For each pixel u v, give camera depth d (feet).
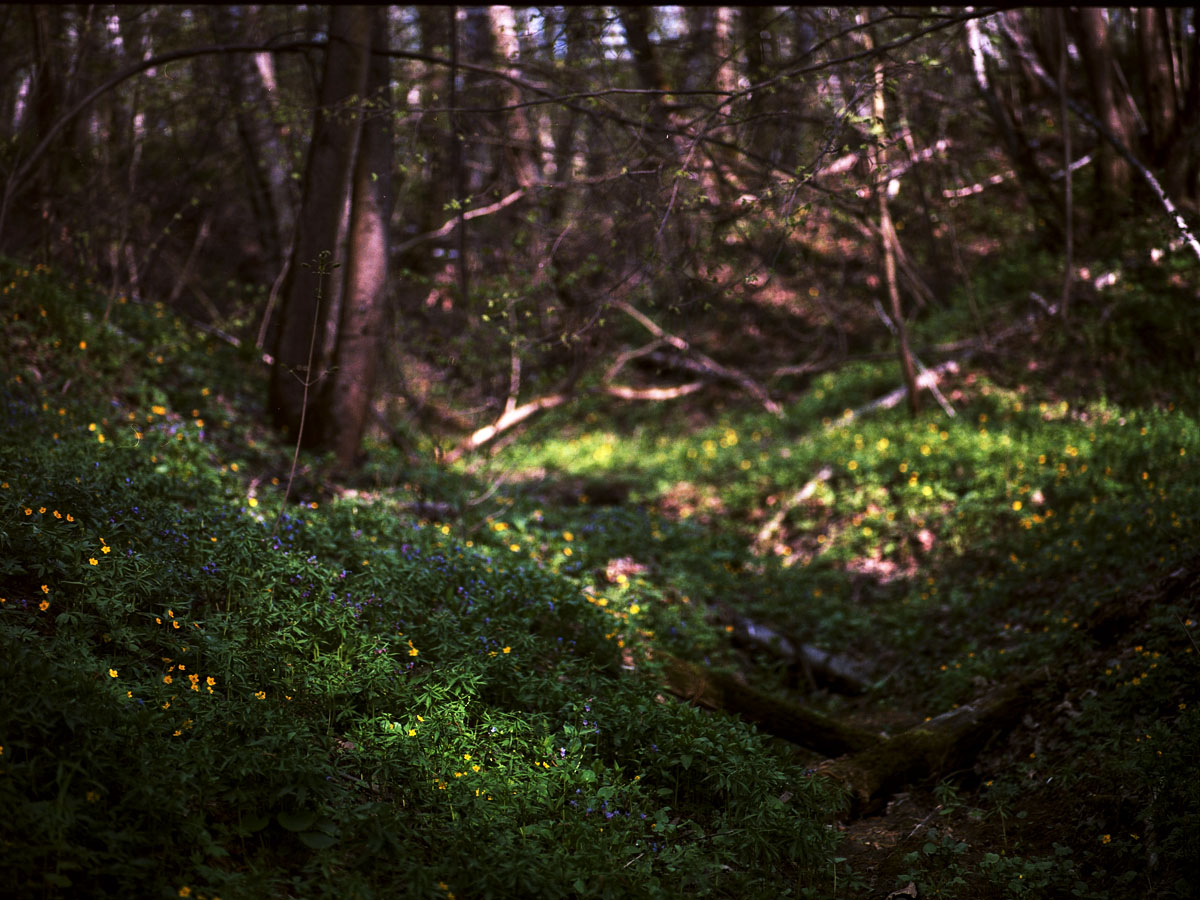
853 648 28.17
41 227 37.27
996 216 53.16
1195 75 42.09
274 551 19.12
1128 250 43.78
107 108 46.09
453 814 13.25
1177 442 29.76
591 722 16.89
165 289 52.03
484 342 39.55
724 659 27.20
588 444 49.65
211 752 12.50
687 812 16.10
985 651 23.53
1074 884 14.25
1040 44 46.42
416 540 24.61
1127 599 21.22
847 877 15.40
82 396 28.73
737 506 37.47
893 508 33.88
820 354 55.77
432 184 57.21
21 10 41.57
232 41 48.08
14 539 15.87
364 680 15.62
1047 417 37.88
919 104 43.55
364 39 34.30
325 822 12.67
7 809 10.62
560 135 41.39
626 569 30.22
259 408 36.78
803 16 32.91
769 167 30.48
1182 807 14.20
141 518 18.60
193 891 10.82
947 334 48.42
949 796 18.01
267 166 49.88
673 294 29.37
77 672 12.70
